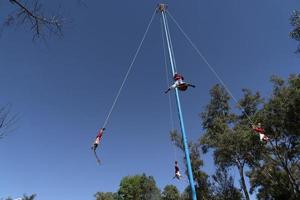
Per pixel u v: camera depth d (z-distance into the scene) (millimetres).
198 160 31078
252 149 30531
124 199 65125
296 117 26672
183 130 10812
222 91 35969
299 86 27047
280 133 28875
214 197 30094
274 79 27984
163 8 16359
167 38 14812
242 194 30984
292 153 29188
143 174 68125
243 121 33219
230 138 30609
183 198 36375
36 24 5055
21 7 4879
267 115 28656
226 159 31625
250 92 34469
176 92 11508
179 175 11672
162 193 53844
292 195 29547
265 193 35281
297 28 15922
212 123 34906
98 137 9906
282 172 33156
